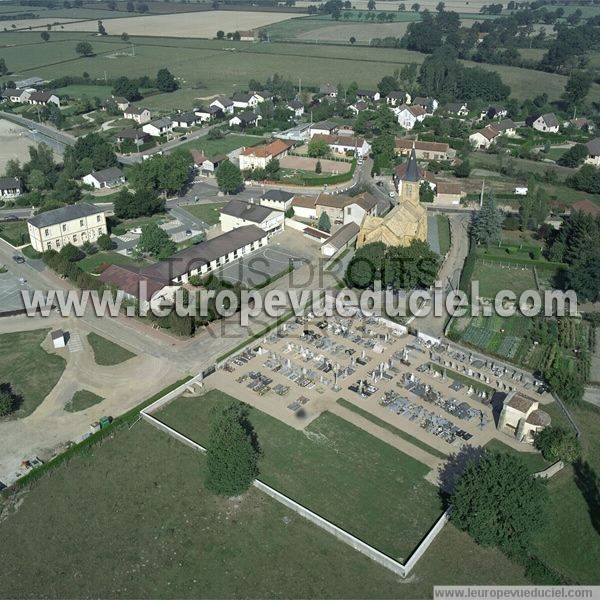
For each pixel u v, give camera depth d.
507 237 178.88
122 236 175.50
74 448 95.44
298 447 97.88
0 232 175.38
